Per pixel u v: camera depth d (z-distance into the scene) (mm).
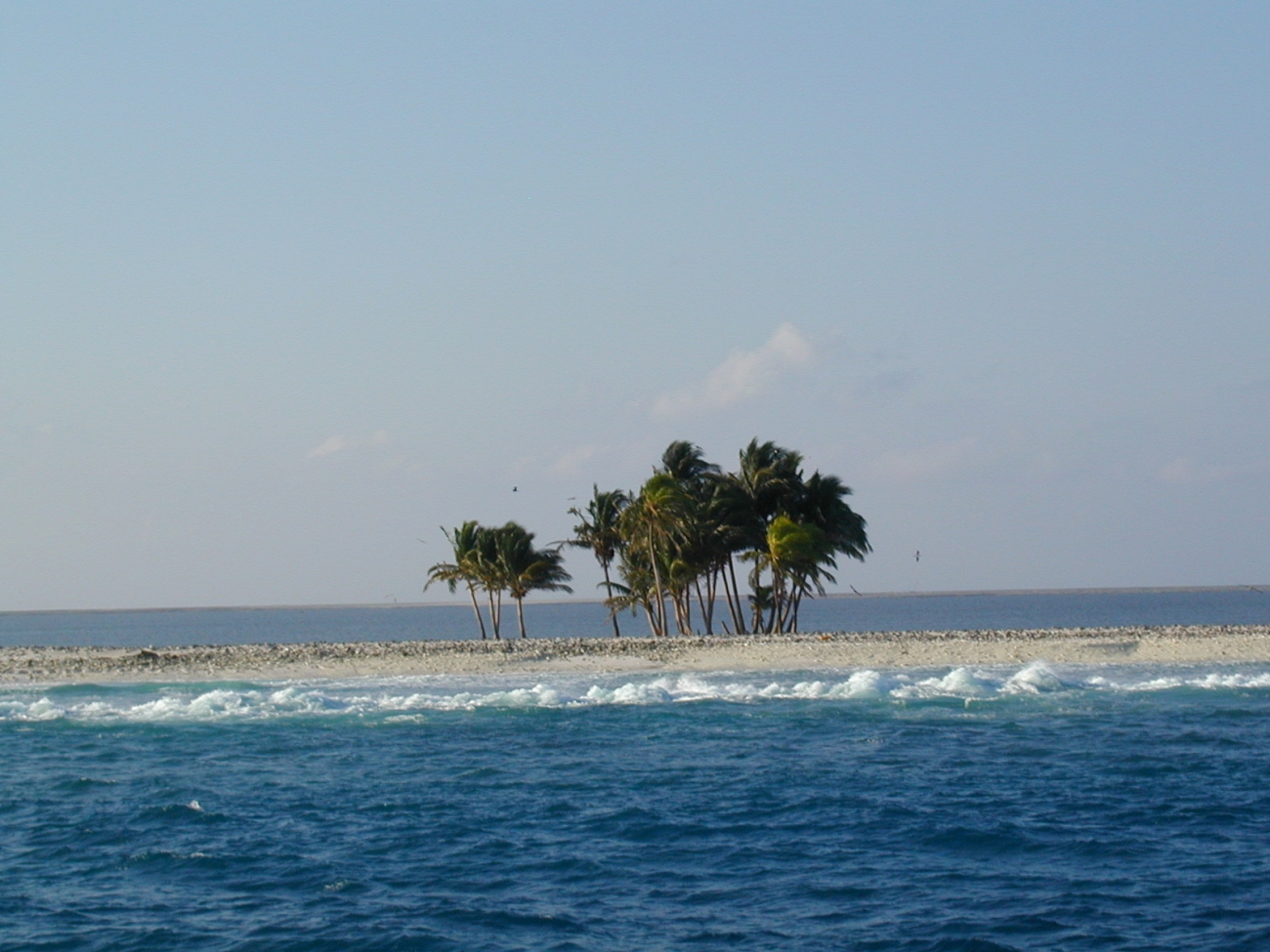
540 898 31438
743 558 116438
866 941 28000
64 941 28172
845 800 42531
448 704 64500
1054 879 32844
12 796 43281
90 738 54969
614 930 28984
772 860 34938
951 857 35125
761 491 115125
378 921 29609
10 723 59000
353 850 36156
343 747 52906
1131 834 37625
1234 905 30281
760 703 65312
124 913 30297
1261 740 54188
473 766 48688
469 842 37094
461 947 27797
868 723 59250
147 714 61469
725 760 49969
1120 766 48500
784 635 101562
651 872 33812
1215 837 37219
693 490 114812
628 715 61594
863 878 33094
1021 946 27484
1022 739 54656
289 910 30500
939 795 43281
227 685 71438
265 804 42125
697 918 29781
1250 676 75938
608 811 40906
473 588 131000
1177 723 59156
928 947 27547
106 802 42438
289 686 71125
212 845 36750
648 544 111250
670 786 44906
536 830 38500
